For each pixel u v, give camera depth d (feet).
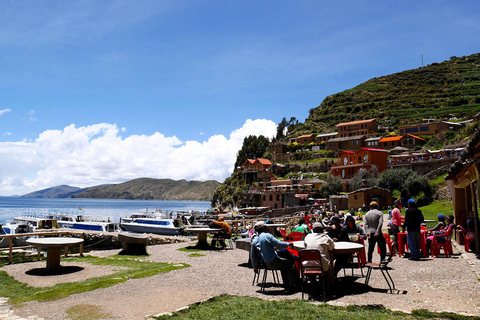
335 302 23.49
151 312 22.39
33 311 22.76
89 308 23.22
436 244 42.06
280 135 637.30
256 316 21.09
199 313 21.89
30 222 141.38
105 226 137.08
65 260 45.09
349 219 37.58
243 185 387.75
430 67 636.89
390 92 546.67
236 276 33.45
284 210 206.80
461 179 48.98
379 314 20.77
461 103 435.94
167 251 52.80
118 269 38.52
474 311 20.72
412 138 322.14
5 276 35.47
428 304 22.67
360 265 33.30
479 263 35.86
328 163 356.59
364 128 389.19
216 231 55.67
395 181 208.54
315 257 24.70
